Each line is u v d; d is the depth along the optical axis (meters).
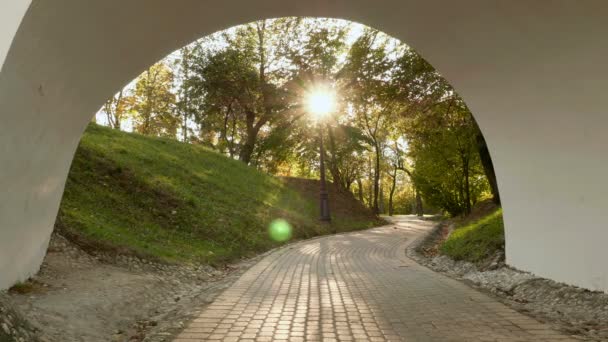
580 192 6.54
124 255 9.14
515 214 8.32
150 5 5.28
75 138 6.31
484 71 7.41
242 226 16.06
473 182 29.77
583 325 5.16
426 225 29.64
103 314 5.46
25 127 4.62
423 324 5.39
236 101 34.53
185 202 15.43
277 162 39.44
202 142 38.25
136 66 6.41
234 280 9.03
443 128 20.83
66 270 7.15
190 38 6.80
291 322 5.57
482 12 6.32
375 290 7.77
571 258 6.76
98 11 4.58
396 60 19.77
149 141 23.06
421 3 6.57
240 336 4.94
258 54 33.94
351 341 4.76
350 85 29.67
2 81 3.74
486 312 5.90
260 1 6.48
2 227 4.84
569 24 5.61
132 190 14.27
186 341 4.75
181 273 9.32
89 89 5.73
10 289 5.39
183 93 33.72
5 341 3.60
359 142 37.38
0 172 4.40
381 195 68.38
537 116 7.06
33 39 3.92
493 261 9.12
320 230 21.64
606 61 5.55
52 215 6.59
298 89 32.81
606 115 5.88
